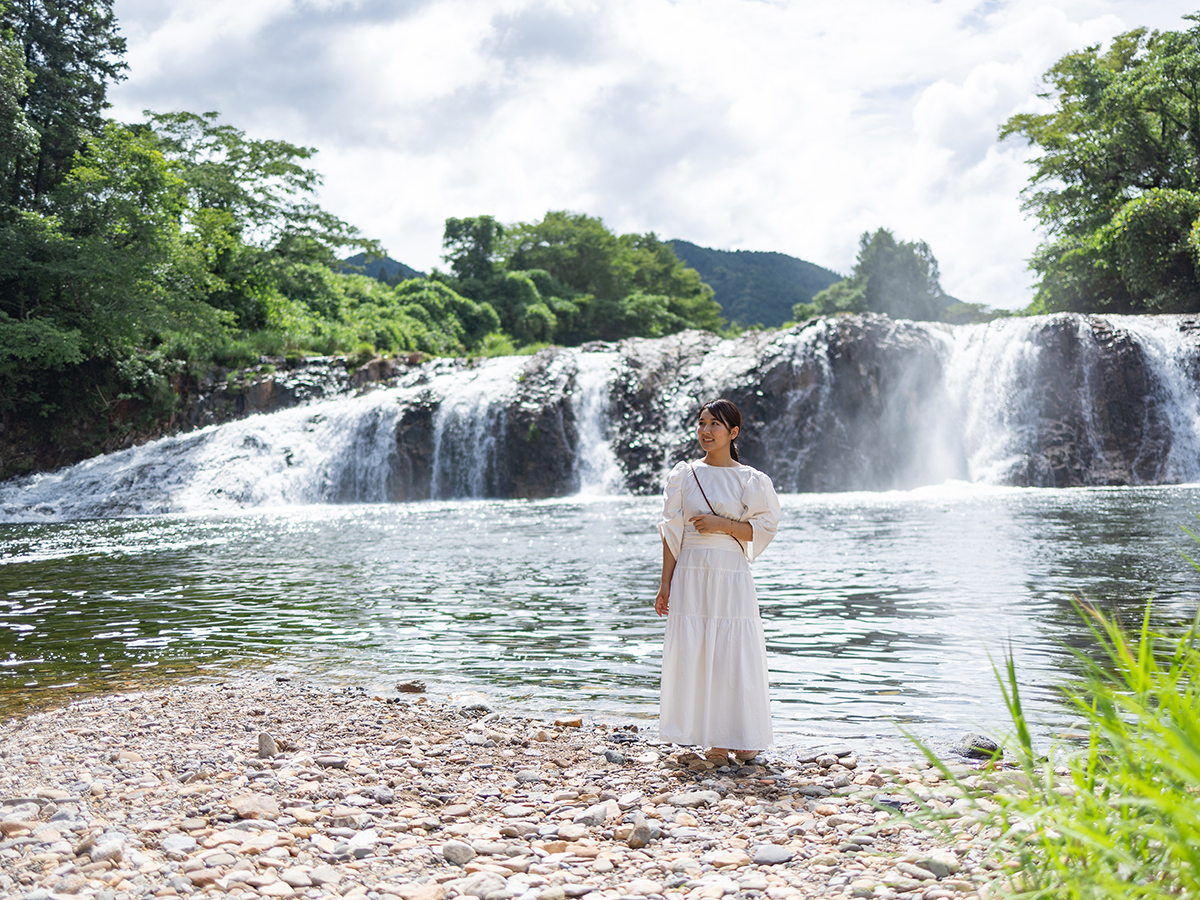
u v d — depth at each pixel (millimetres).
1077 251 41500
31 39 35406
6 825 3234
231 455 29219
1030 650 6289
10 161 31359
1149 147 41938
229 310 39562
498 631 7789
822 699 5309
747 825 3365
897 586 9352
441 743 4578
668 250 91688
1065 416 29391
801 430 30750
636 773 4078
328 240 46000
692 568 4262
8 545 16391
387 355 35969
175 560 13531
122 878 2773
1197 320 30344
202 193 41469
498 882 2762
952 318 87750
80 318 30422
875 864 2871
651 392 33125
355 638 7605
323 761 4156
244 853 3010
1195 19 39188
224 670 6543
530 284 68062
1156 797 1902
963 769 3809
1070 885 2049
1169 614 7211
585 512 22312
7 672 6531
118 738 4645
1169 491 23641
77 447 30891
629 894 2701
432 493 31250
